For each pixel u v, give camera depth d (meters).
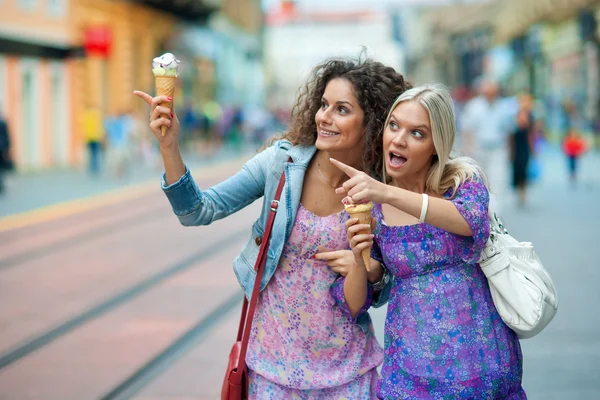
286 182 3.45
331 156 3.45
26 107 26.33
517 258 3.24
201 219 3.47
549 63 37.41
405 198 3.04
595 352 5.96
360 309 3.44
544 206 14.55
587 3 29.11
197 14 44.03
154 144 32.81
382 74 3.38
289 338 3.53
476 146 12.98
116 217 14.33
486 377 3.16
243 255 3.60
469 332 3.17
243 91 62.38
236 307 7.57
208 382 5.55
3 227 13.00
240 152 39.47
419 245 3.18
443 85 3.22
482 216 3.10
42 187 19.91
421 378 3.17
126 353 6.20
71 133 29.02
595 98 29.48
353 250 3.21
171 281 8.77
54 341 6.53
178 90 42.19
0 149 18.39
